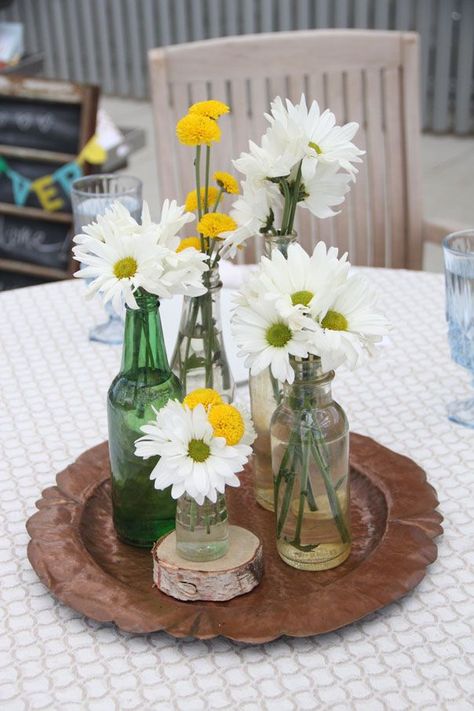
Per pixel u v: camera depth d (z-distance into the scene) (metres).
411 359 1.29
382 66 1.80
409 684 0.78
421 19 4.59
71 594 0.85
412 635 0.83
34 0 5.52
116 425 0.91
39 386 1.25
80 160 2.19
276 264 0.81
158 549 0.88
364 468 1.03
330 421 0.86
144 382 0.91
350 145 0.88
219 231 0.89
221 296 1.38
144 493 0.92
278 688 0.78
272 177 0.87
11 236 2.30
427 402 1.20
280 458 0.88
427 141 4.63
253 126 1.84
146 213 0.87
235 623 0.81
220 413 0.80
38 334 1.39
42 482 1.06
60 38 5.57
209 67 1.80
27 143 2.24
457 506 1.00
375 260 1.90
